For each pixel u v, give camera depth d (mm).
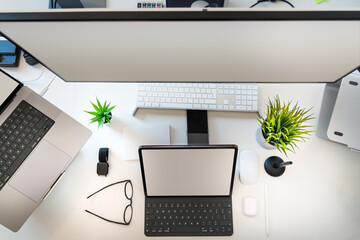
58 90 908
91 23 497
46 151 762
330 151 861
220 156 751
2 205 727
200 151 746
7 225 724
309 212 819
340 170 846
